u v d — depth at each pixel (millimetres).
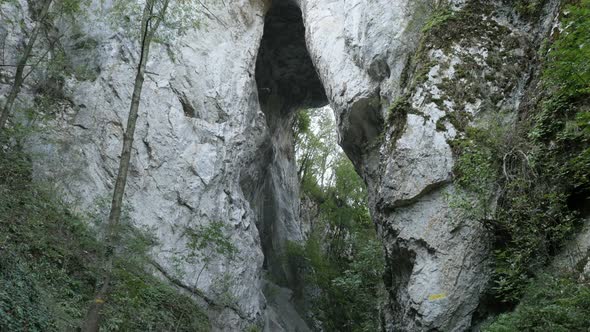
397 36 15406
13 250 10688
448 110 12898
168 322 14047
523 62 13094
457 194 11734
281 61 25812
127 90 17438
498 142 11633
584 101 10102
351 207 29578
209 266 16906
